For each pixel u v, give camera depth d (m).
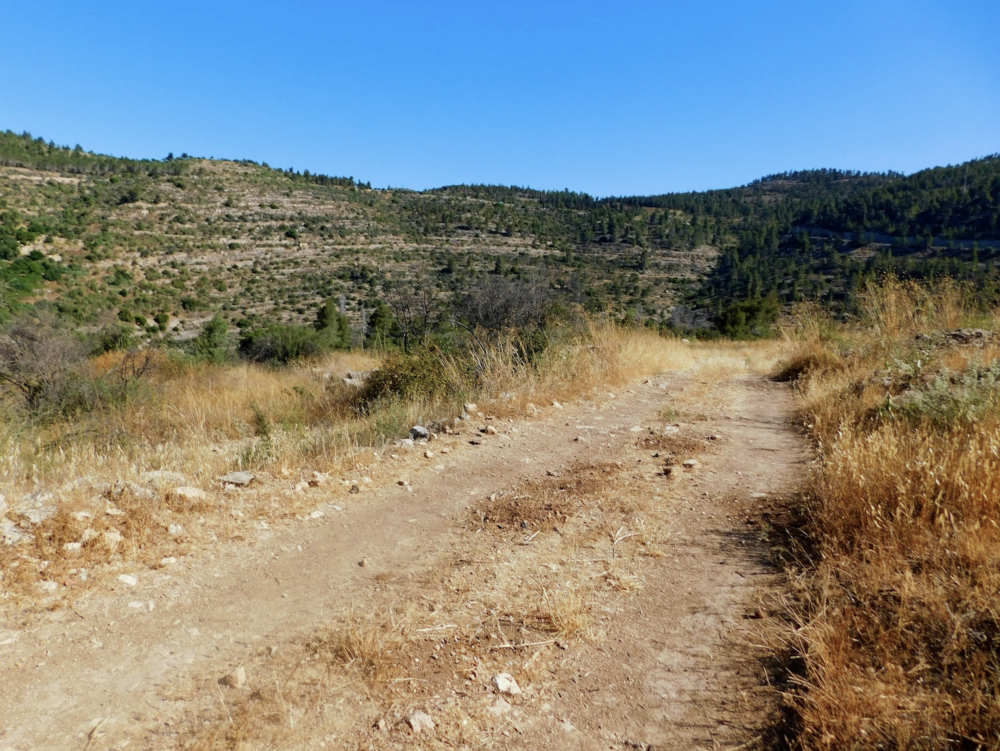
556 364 9.41
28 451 5.25
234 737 2.06
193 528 3.80
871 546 3.20
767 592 3.05
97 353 14.36
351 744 2.06
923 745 1.89
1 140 106.88
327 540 3.79
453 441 6.11
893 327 9.27
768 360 14.20
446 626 2.83
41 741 2.01
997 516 3.14
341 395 9.18
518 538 3.85
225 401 8.87
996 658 2.22
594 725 2.19
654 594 3.12
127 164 111.81
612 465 5.36
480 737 2.12
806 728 2.02
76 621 2.74
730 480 4.89
